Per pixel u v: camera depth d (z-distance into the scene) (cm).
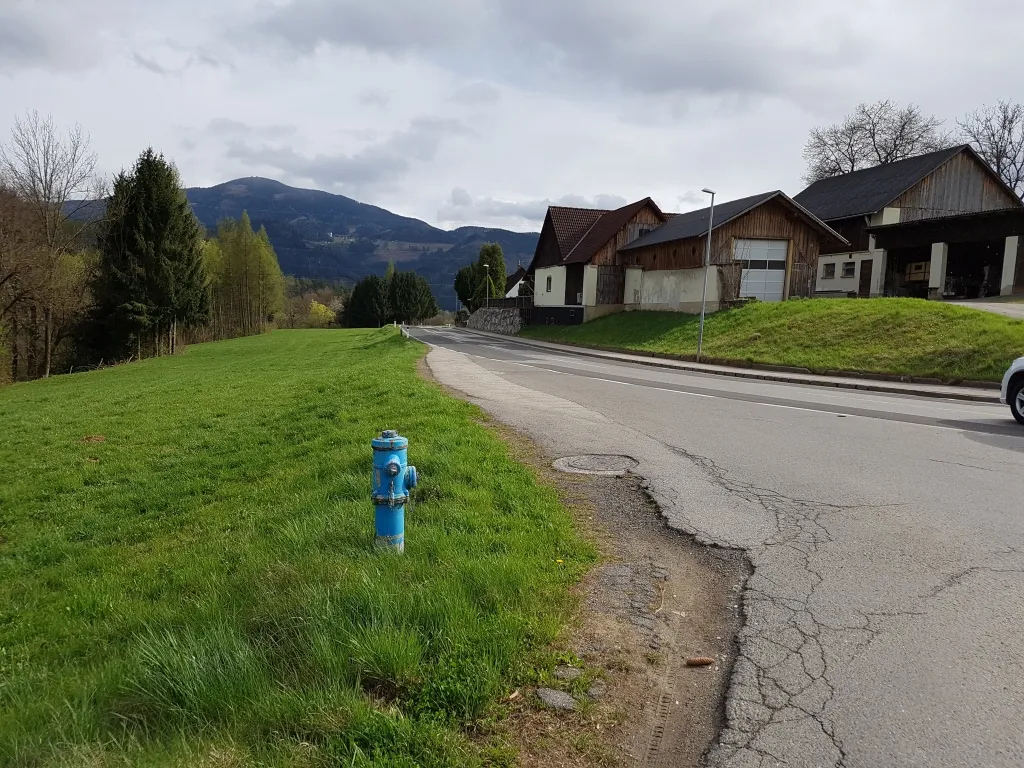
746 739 262
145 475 957
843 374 1831
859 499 590
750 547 475
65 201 3328
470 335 4862
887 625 356
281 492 711
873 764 247
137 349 4016
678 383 1616
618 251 3891
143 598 466
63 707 273
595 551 463
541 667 305
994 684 299
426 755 236
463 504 530
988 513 548
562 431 909
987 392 1470
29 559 659
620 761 248
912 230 3050
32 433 1356
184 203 4209
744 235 3016
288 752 234
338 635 306
